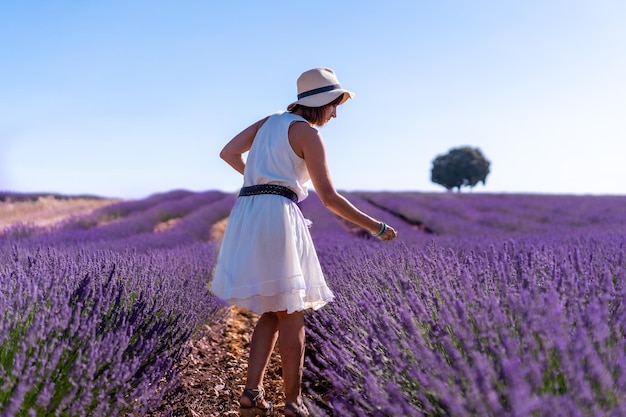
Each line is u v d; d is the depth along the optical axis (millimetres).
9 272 2570
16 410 1586
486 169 65750
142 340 2281
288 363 2314
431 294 2465
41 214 21172
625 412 1392
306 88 2350
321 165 2219
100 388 1966
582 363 1599
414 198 33250
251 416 2320
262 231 2199
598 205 25125
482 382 1523
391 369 2006
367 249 5520
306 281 2283
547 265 2598
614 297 2035
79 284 2541
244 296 2164
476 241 6078
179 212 22969
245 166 2439
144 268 3611
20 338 1971
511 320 1949
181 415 2467
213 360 3311
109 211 20797
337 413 2055
